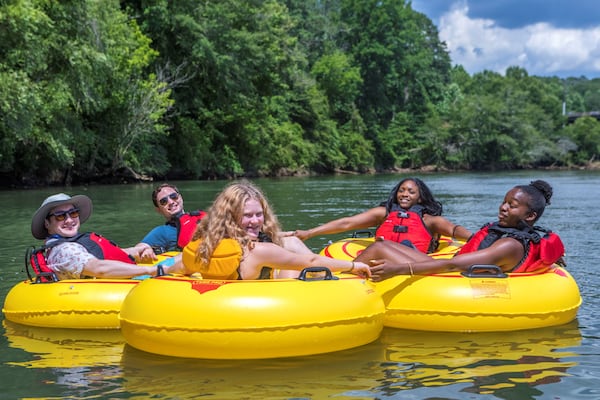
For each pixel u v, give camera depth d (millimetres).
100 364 3551
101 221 11422
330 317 3691
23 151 23594
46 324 4379
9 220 11789
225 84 32812
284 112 44156
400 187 5891
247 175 39188
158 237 6020
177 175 33906
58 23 20734
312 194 20156
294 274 4266
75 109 24531
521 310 4254
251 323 3547
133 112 27297
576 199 17844
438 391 3086
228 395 3020
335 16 65312
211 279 3926
